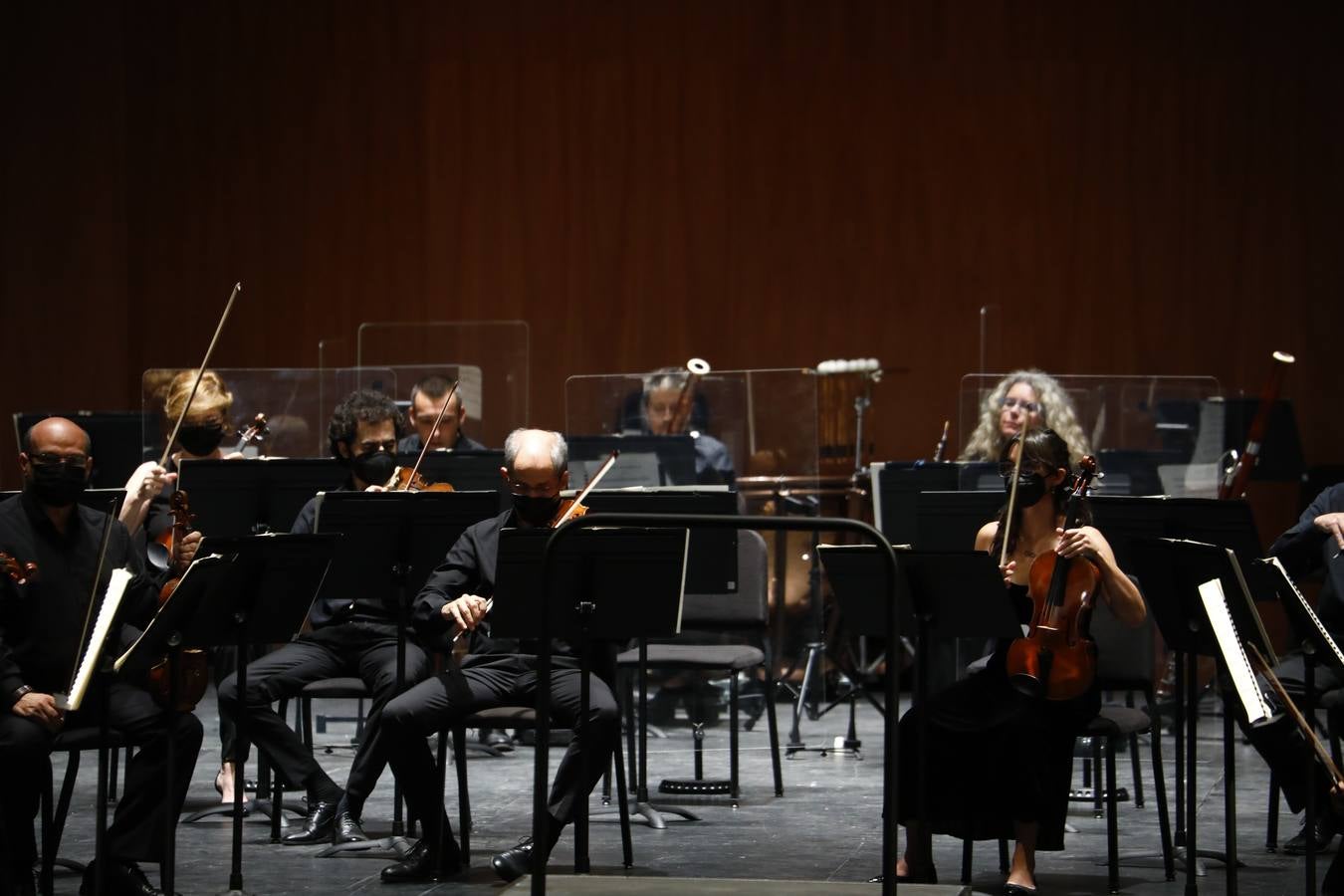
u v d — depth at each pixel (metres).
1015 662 10.88
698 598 14.98
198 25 26.27
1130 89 24.83
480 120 26.09
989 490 14.48
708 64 25.72
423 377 19.27
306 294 26.30
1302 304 24.47
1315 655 10.53
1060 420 16.64
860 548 10.55
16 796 10.30
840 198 25.42
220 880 11.38
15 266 25.19
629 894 9.22
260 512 13.90
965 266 25.17
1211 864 12.06
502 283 26.05
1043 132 25.02
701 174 25.72
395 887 11.15
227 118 26.30
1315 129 24.42
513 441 12.04
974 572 10.24
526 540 10.43
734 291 25.62
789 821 13.65
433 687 11.50
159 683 10.94
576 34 25.92
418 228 26.14
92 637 10.01
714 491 13.13
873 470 16.11
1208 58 24.67
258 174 26.30
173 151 26.31
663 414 18.75
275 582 10.70
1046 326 25.02
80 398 25.56
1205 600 9.55
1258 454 17.75
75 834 13.05
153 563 11.69
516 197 26.02
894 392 25.31
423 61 26.16
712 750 17.52
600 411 18.84
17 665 10.95
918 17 25.28
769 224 25.58
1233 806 10.14
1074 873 11.77
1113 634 12.26
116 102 25.97
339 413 13.98
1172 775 16.09
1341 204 24.34
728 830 13.28
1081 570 11.09
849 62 25.41
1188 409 18.30
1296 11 24.44
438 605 11.83
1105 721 11.16
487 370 25.19
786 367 25.50
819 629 19.03
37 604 11.13
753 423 18.95
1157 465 17.61
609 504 13.08
